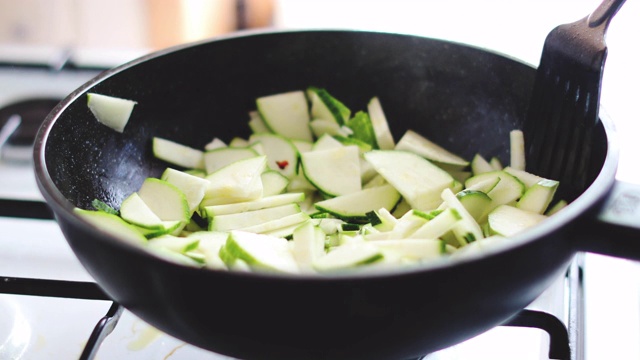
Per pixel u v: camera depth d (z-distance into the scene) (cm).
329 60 56
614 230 38
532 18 83
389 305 36
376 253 40
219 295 36
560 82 47
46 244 53
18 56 72
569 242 39
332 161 53
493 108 53
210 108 55
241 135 57
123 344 46
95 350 43
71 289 46
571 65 46
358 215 50
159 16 93
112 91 50
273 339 37
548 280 40
